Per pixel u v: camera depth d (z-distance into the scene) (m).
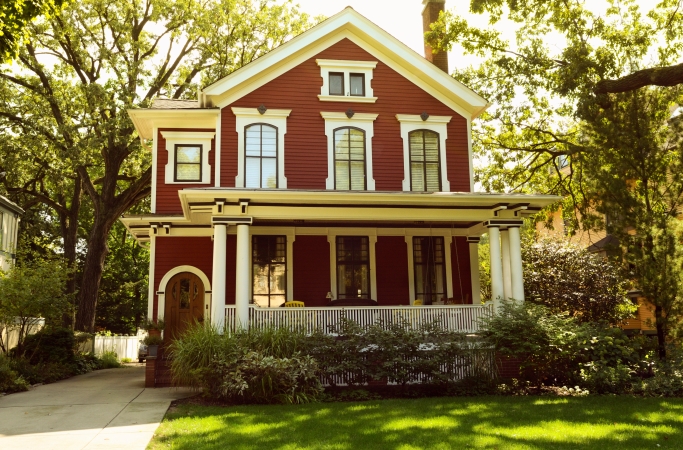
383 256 17.48
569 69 17.47
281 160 16.25
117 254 40.12
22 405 10.83
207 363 11.31
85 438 8.02
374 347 12.38
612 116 14.62
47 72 24.56
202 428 8.39
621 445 7.34
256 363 10.81
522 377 12.95
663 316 13.03
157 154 17.16
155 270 16.94
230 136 16.22
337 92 17.05
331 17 16.84
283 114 16.47
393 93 17.28
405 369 11.93
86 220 38.69
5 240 21.14
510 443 7.44
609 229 13.73
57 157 24.53
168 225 16.88
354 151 16.73
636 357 12.57
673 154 14.09
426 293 17.55
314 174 16.38
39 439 7.98
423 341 12.49
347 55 17.23
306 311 13.74
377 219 14.30
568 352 12.28
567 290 19.92
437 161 17.12
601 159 14.88
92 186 24.08
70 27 22.84
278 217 13.81
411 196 13.65
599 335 12.90
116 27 23.50
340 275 17.22
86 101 23.72
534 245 21.84
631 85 15.29
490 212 14.73
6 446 7.61
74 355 18.33
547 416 9.25
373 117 16.94
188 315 16.94
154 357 13.52
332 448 7.21
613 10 18.81
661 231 13.00
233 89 16.44
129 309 38.91
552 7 18.94
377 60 17.39
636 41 18.14
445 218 14.55
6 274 16.62
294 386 11.03
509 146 23.83
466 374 12.84
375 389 12.62
